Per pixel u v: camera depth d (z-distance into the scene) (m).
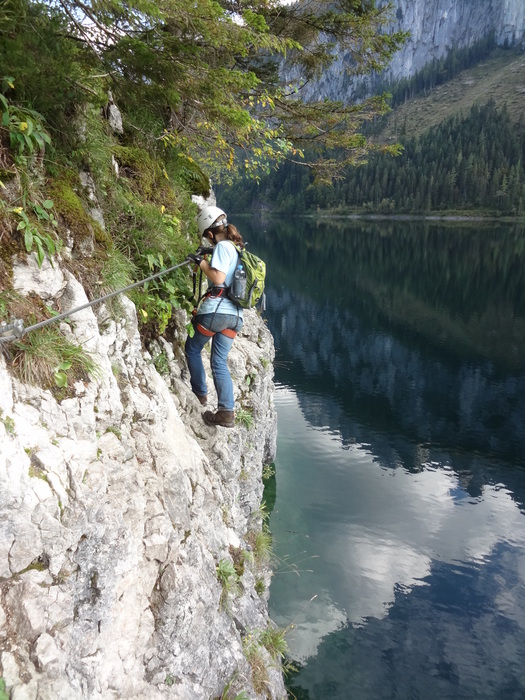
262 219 138.00
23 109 3.03
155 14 3.24
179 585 3.17
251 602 4.68
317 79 11.27
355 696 5.97
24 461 2.38
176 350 5.32
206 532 4.00
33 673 2.19
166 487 3.48
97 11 3.41
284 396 18.00
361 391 18.75
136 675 2.84
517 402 17.66
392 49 10.62
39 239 2.89
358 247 65.38
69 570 2.52
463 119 182.00
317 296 35.97
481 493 11.26
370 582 7.96
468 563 8.61
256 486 7.48
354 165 12.52
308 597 7.50
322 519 9.61
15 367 2.63
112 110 5.42
